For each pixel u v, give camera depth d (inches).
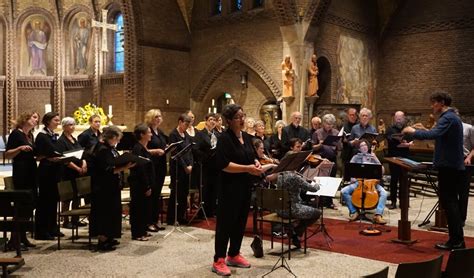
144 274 263.6
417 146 717.9
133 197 340.5
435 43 809.5
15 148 321.1
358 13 838.5
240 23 849.5
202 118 924.0
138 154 338.0
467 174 368.8
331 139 433.7
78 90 1063.6
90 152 317.4
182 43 920.3
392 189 474.9
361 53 845.8
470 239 347.6
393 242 336.2
